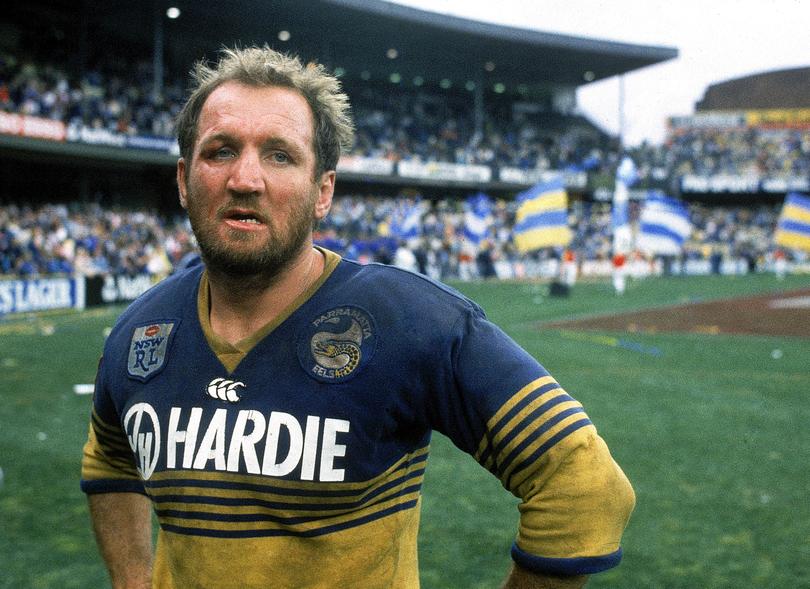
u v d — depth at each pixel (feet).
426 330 4.35
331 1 106.63
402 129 138.31
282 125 4.44
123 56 113.60
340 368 4.31
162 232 86.48
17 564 12.95
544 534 4.13
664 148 166.81
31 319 51.16
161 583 5.04
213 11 106.93
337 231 106.11
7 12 97.25
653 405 25.96
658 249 75.00
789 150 167.63
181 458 4.38
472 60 143.74
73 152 86.38
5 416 23.34
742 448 20.49
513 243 124.26
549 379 4.39
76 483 17.11
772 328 51.49
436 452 20.25
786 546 14.02
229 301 4.61
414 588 4.79
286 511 4.23
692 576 12.80
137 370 4.73
